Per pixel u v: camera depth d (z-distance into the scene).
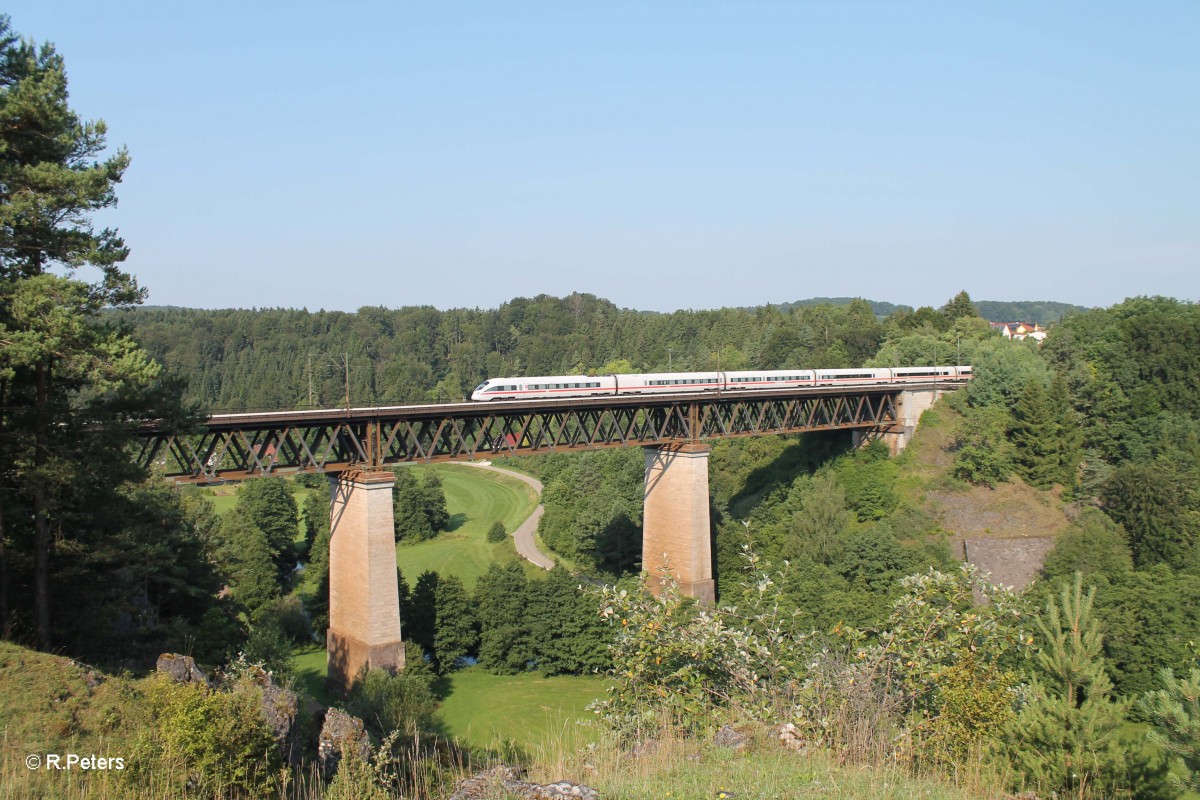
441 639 66.25
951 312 146.50
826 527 76.19
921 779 15.68
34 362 27.61
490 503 134.62
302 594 86.69
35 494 30.45
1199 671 18.28
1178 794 16.14
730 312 195.62
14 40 30.25
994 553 73.56
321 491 111.25
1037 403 82.88
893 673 19.14
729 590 76.44
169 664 22.69
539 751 18.38
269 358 194.12
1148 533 68.56
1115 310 107.69
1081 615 18.27
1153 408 86.00
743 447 104.38
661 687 18.98
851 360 134.00
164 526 45.78
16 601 33.78
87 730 19.38
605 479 108.31
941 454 88.25
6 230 28.50
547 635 65.25
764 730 17.66
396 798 16.16
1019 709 18.59
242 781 15.72
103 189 29.66
